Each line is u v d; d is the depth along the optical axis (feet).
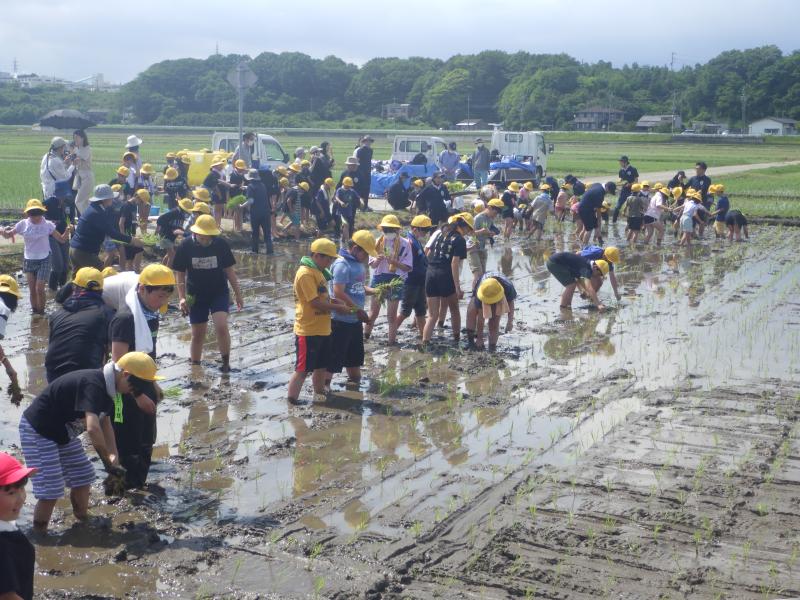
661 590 21.31
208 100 523.29
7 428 31.45
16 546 15.39
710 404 35.65
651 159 223.71
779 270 68.80
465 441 31.50
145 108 520.42
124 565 22.20
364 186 94.07
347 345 37.11
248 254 70.49
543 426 33.12
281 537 23.77
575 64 598.75
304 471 28.50
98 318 28.53
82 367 27.78
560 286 61.82
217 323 38.52
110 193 47.21
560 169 169.48
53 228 48.01
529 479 27.94
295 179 80.94
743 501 26.45
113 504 25.71
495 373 40.29
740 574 22.15
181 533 23.99
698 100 528.22
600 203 77.20
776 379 39.22
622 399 36.42
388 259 43.73
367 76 567.59
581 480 27.89
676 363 41.93
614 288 55.16
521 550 23.34
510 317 44.11
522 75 555.28
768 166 196.95
